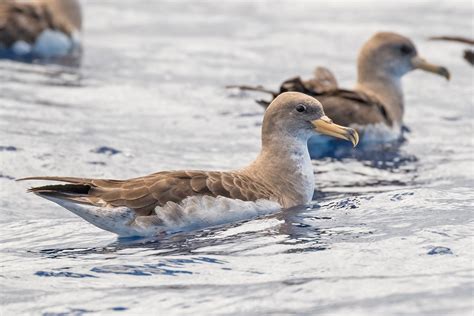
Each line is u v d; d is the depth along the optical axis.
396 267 10.23
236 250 11.09
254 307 9.27
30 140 16.23
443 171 15.69
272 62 23.75
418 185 14.71
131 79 21.70
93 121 18.06
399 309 8.94
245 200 12.36
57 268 10.64
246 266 10.52
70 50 24.45
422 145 17.58
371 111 17.53
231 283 9.98
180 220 11.83
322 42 25.78
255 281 10.01
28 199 13.72
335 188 14.65
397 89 18.77
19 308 9.48
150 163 15.73
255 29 27.12
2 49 23.88
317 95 17.44
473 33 26.33
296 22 27.97
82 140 16.62
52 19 24.22
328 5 29.94
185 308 9.37
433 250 10.77
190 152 16.52
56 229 12.43
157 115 18.89
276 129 13.32
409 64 18.73
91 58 23.67
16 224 12.68
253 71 22.84
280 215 12.49
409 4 29.84
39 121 17.64
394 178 15.34
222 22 27.94
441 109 20.20
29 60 23.16
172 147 16.77
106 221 11.59
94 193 11.66
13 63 22.73
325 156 16.78
